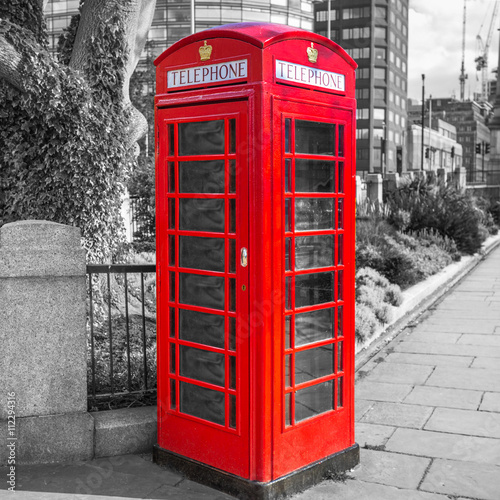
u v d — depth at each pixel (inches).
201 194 144.6
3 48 245.3
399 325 339.9
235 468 142.4
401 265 434.6
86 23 271.4
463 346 290.0
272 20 2588.6
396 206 735.1
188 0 2527.1
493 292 455.2
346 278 155.5
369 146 3818.9
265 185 132.6
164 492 144.3
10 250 152.4
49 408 158.1
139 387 185.9
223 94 136.6
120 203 290.2
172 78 147.7
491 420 192.2
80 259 157.6
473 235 709.3
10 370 155.0
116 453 162.9
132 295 297.3
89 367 200.1
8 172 273.0
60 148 262.1
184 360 152.9
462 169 1327.5
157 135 151.5
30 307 154.8
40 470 154.4
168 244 153.1
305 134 142.6
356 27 3789.4
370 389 228.2
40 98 253.8
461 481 150.3
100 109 264.8
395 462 162.1
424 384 232.2
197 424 149.6
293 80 137.1
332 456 152.9
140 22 311.1
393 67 3986.2
